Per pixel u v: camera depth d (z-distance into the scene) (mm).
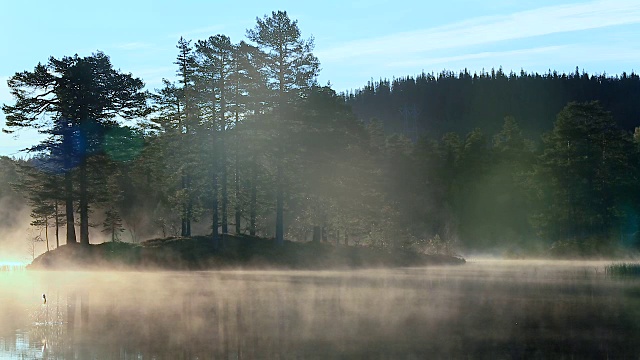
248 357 17641
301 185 59875
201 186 56156
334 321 23391
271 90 54812
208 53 53250
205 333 21109
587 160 80438
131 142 58000
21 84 53250
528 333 21031
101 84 55031
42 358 17594
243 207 62000
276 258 51031
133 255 50406
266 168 61031
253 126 55031
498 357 17719
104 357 17734
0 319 23703
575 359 17531
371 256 56094
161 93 61469
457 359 17516
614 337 20359
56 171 54594
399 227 68250
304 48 55812
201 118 54844
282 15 55250
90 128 54312
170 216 71250
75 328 21938
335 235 80750
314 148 56062
